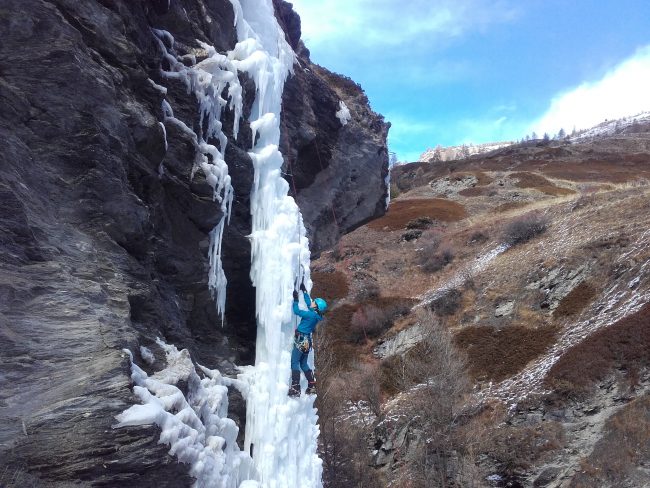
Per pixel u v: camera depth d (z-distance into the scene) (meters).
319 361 24.30
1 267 4.87
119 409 4.79
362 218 16.36
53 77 5.80
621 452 19.16
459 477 21.88
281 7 13.13
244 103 9.60
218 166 8.27
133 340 5.64
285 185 10.05
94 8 6.61
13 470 4.30
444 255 41.19
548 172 62.16
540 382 23.67
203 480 5.51
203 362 8.10
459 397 25.25
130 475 4.72
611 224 32.34
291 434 8.45
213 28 9.39
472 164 74.31
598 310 26.34
